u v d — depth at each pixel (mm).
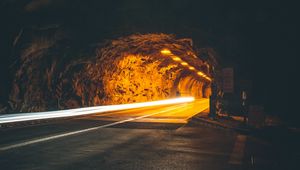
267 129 14180
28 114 20297
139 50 33594
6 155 9180
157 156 9273
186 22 21672
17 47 21859
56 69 26234
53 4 20094
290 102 18922
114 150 10141
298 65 18422
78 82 29469
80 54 26922
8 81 22406
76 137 12906
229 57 22641
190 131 15016
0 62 21812
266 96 20328
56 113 23641
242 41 21094
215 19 20516
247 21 19422
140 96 43094
